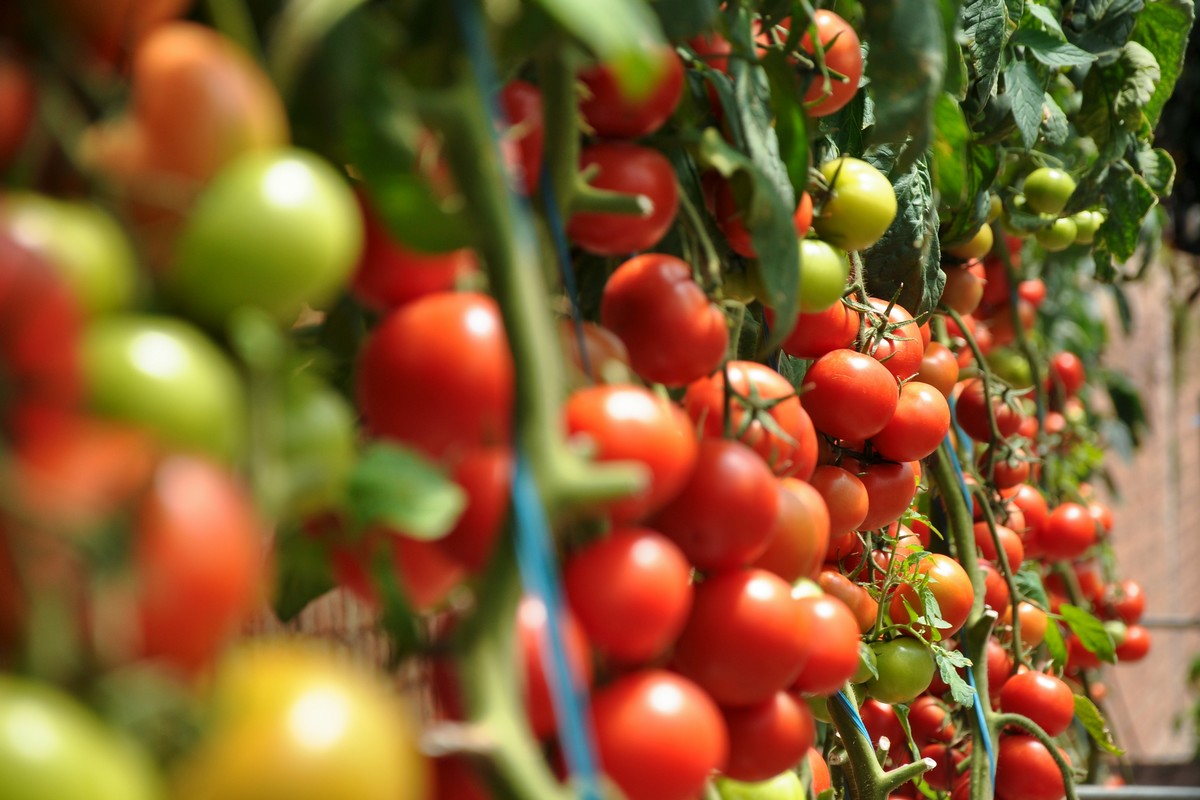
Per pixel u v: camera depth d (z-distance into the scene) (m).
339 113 0.69
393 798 0.49
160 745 0.46
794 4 0.96
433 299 0.71
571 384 0.76
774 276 0.87
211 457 0.51
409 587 0.72
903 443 1.13
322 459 0.60
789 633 0.79
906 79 0.86
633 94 0.65
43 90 0.55
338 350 0.83
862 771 1.14
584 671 0.71
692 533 0.79
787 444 0.89
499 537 0.63
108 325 0.51
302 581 0.87
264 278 0.54
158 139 0.54
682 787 0.72
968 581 1.29
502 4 0.72
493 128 0.65
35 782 0.38
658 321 0.83
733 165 0.86
